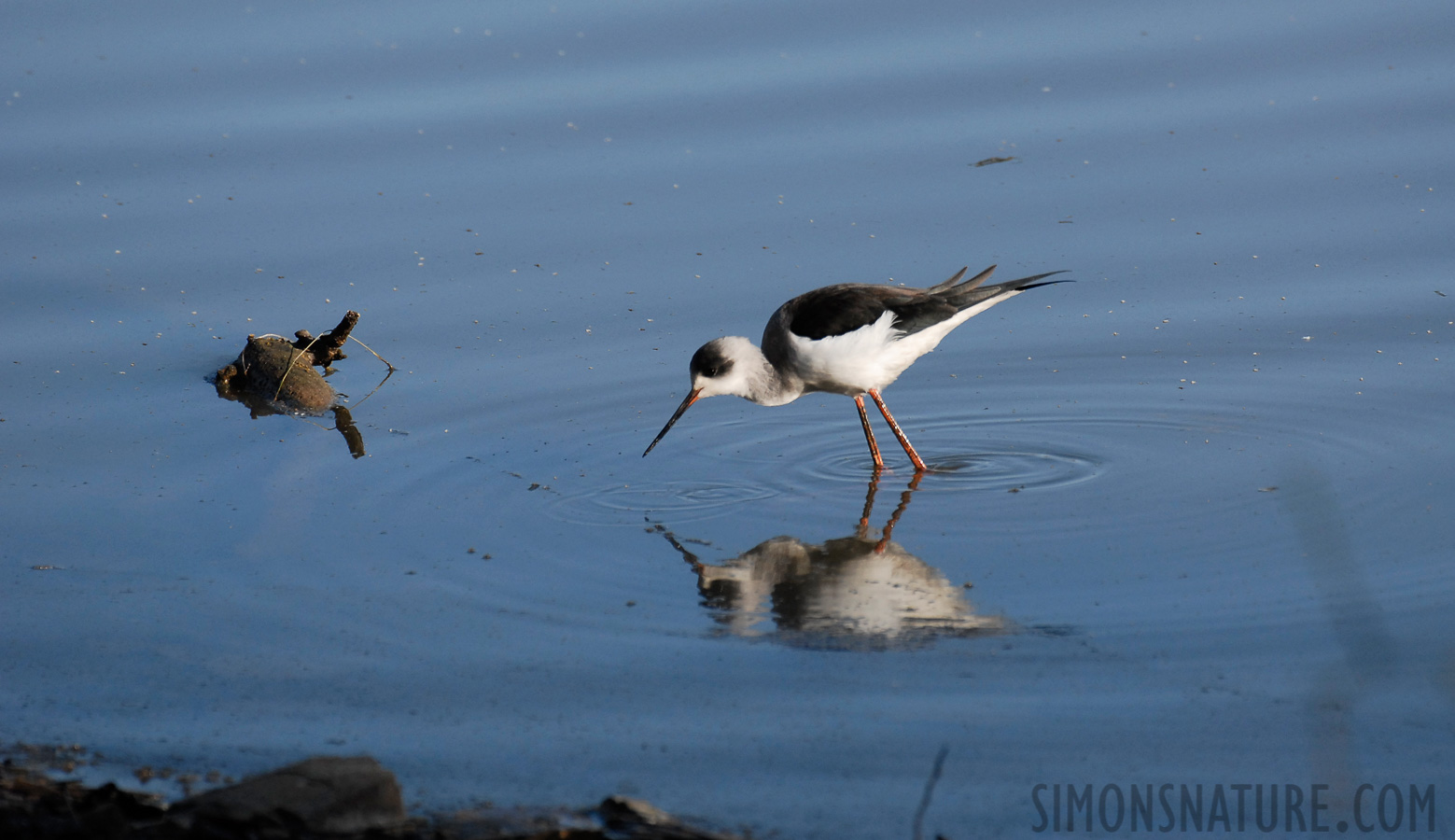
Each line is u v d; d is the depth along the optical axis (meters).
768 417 13.69
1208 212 16.64
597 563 10.39
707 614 9.48
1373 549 10.05
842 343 12.14
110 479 11.98
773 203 17.42
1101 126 18.78
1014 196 17.30
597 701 8.28
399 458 12.47
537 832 6.83
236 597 9.79
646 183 18.00
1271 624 9.01
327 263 16.39
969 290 12.81
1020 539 10.68
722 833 6.85
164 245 16.77
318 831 6.79
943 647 8.90
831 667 8.66
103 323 15.27
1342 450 11.96
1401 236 15.80
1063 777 7.31
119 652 9.01
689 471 12.31
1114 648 8.80
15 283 15.91
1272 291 15.10
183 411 13.52
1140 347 14.38
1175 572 9.91
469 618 9.45
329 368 14.44
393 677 8.64
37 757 7.73
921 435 13.16
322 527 11.01
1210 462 11.98
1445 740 7.55
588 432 13.10
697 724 7.98
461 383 14.11
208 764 7.65
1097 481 11.79
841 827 6.89
